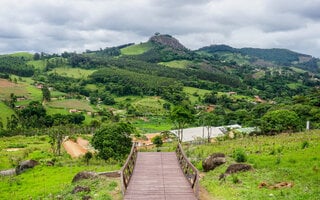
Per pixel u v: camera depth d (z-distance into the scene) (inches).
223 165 1023.0
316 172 788.6
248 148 1378.0
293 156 993.5
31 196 1019.3
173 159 1055.0
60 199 787.4
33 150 2723.9
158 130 5014.8
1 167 1955.0
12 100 6161.4
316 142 1226.0
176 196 667.4
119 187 798.5
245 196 657.6
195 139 3191.4
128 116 5989.2
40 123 5182.1
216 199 672.4
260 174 831.7
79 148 2861.7
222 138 2738.7
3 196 1099.9
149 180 793.6
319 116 3316.9
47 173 1550.2
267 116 2524.6
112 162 1865.2
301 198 614.2
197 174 655.8
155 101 6948.8
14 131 4539.9
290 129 2460.6
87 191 790.5
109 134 1918.1
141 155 1125.7
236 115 5064.0
